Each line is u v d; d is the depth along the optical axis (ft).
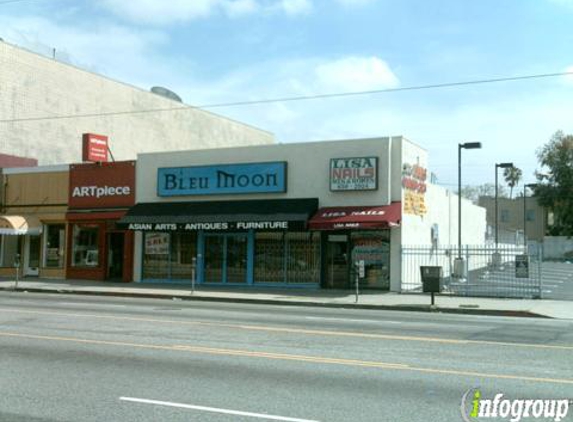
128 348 34.68
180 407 22.38
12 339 37.58
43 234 102.17
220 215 84.12
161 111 158.71
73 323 45.80
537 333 43.24
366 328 45.03
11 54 121.29
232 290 81.20
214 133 177.99
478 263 130.21
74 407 22.34
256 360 31.48
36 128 126.00
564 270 148.46
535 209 287.89
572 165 261.24
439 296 74.84
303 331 42.65
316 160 83.05
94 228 98.02
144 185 94.12
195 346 35.63
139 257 93.66
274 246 85.40
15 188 104.17
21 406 22.43
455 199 122.21
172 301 70.64
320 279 82.38
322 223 77.92
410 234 83.51
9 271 105.91
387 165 79.25
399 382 26.68
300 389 25.30
